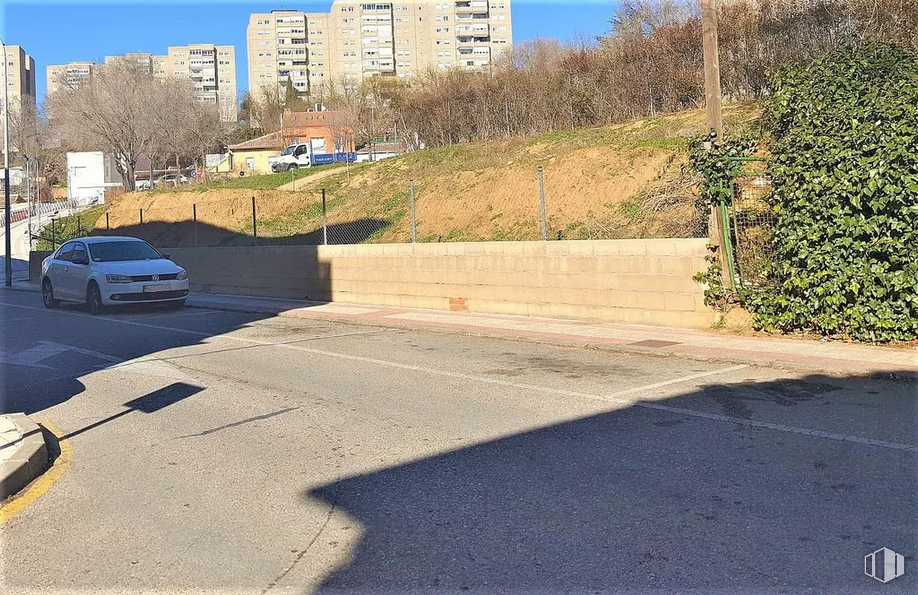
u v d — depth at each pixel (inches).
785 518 191.8
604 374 379.6
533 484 223.0
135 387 384.5
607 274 541.0
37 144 3393.2
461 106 1678.2
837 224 411.2
